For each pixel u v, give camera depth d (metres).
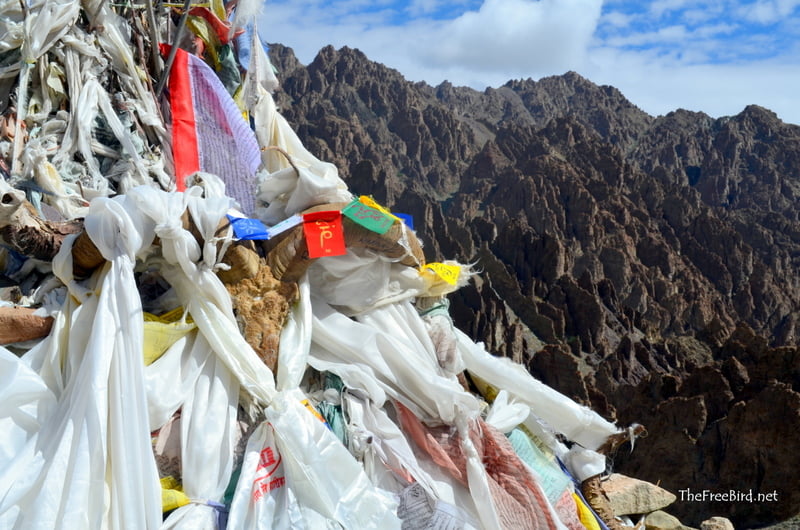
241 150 7.57
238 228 4.98
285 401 4.80
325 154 163.62
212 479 4.62
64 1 6.50
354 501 4.66
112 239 4.66
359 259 5.57
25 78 6.39
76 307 4.85
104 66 6.86
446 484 5.29
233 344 4.91
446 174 190.38
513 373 6.32
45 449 4.20
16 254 5.34
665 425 56.53
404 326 5.87
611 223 149.12
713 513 51.12
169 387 4.75
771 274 146.38
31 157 6.00
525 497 5.38
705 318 127.69
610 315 113.50
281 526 4.51
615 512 7.66
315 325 5.51
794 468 48.91
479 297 99.06
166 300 5.18
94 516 4.09
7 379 4.32
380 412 5.32
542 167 162.25
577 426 6.29
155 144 7.21
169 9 7.97
